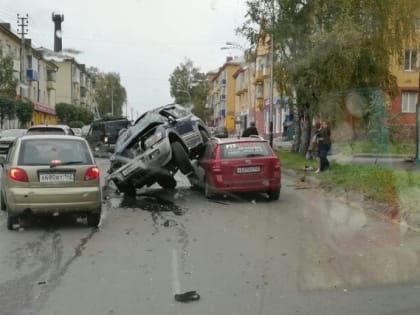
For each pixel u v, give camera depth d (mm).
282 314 4664
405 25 19891
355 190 12070
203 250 7105
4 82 40406
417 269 6000
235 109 77562
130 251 7086
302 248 7125
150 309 4820
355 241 7484
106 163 23328
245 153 11852
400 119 23156
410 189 11398
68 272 6047
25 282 5660
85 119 77125
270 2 22812
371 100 17922
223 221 9336
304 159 21094
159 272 6035
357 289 5324
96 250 7145
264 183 11680
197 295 5203
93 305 4930
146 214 10188
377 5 19703
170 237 7992
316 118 20766
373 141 17500
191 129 13234
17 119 47156
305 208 10633
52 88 71562
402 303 4910
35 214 8492
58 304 4957
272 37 22938
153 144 12430
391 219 9125
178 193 13250
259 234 8141
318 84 19812
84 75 95438
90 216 8766
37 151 8617
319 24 21203
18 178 8344
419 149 17844
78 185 8539
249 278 5770
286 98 24484
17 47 56125
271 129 30484
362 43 19500
